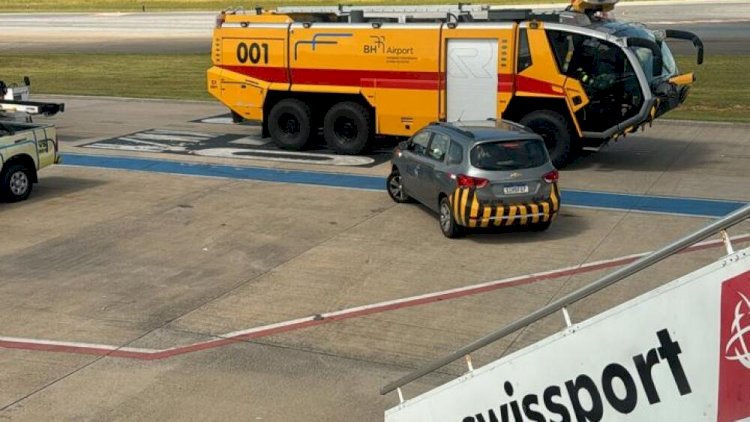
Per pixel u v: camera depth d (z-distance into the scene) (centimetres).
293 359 1056
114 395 966
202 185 1955
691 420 447
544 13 2078
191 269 1386
